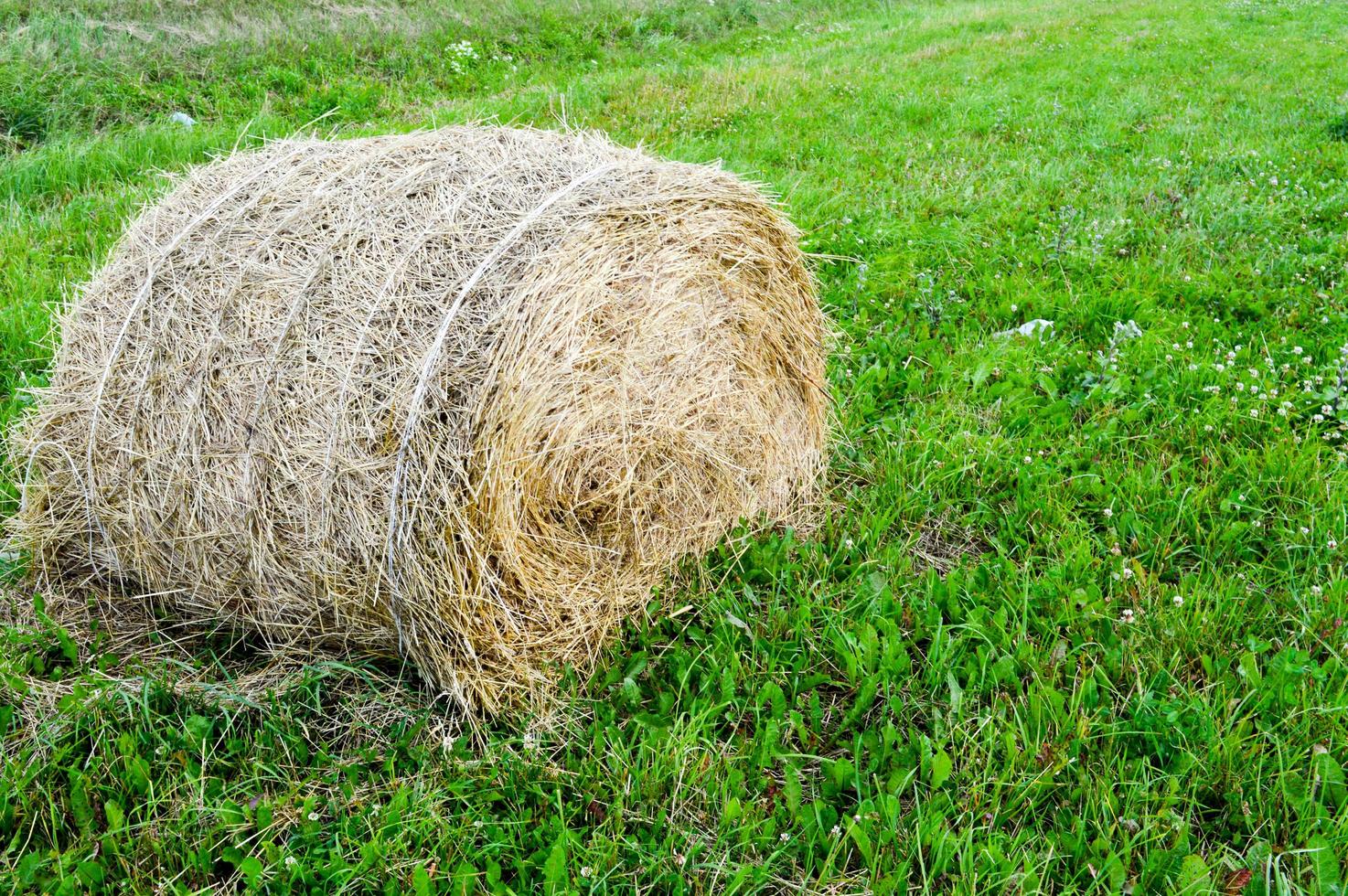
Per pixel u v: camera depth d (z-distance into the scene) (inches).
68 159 285.1
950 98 415.2
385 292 108.2
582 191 117.2
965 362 184.7
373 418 104.4
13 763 100.9
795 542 142.4
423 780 103.0
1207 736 102.4
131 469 117.2
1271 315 203.0
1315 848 88.4
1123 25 652.7
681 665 115.6
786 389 150.4
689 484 135.0
